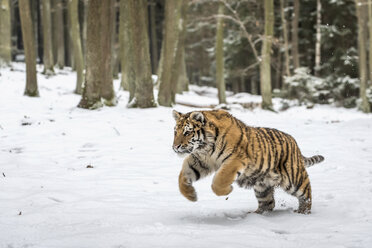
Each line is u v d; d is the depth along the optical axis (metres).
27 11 24.86
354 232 5.99
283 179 7.40
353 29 42.84
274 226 6.52
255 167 7.05
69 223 6.57
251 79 53.00
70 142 14.98
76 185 9.65
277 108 35.44
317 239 5.66
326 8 43.09
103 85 23.56
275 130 7.60
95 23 21.80
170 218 6.98
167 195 8.93
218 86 32.56
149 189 9.48
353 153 14.07
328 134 17.95
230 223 6.77
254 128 7.38
